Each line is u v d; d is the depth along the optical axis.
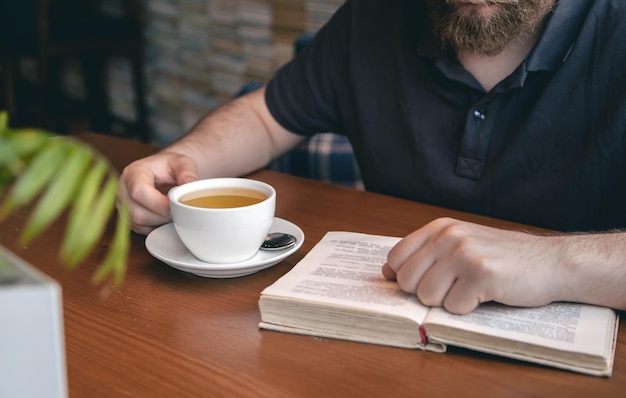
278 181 1.33
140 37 3.63
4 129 0.44
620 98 1.17
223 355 0.76
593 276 0.83
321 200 1.22
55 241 1.05
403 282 0.83
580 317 0.80
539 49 1.20
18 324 0.45
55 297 0.46
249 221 0.90
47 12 3.26
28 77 4.25
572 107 1.21
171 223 1.07
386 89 1.39
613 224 1.23
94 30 3.45
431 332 0.77
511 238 0.85
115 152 1.46
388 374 0.73
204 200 0.97
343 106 1.48
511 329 0.76
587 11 1.20
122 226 0.45
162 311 0.85
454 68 1.27
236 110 1.46
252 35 3.20
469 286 0.79
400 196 1.42
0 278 0.47
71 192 0.41
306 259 0.94
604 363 0.72
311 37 1.84
